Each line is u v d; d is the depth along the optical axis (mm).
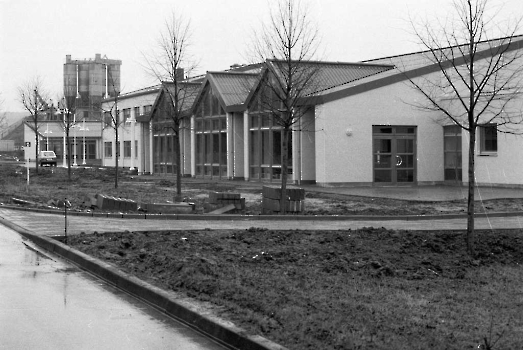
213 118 42750
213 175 43156
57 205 24438
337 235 14578
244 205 21953
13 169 59719
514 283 10469
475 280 10617
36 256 13125
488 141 32656
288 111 21656
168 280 9727
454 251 13086
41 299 9094
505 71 30281
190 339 7082
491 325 7062
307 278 10219
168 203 22219
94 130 87688
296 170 35156
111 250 12820
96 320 7922
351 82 34031
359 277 10500
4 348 6730
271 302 8125
